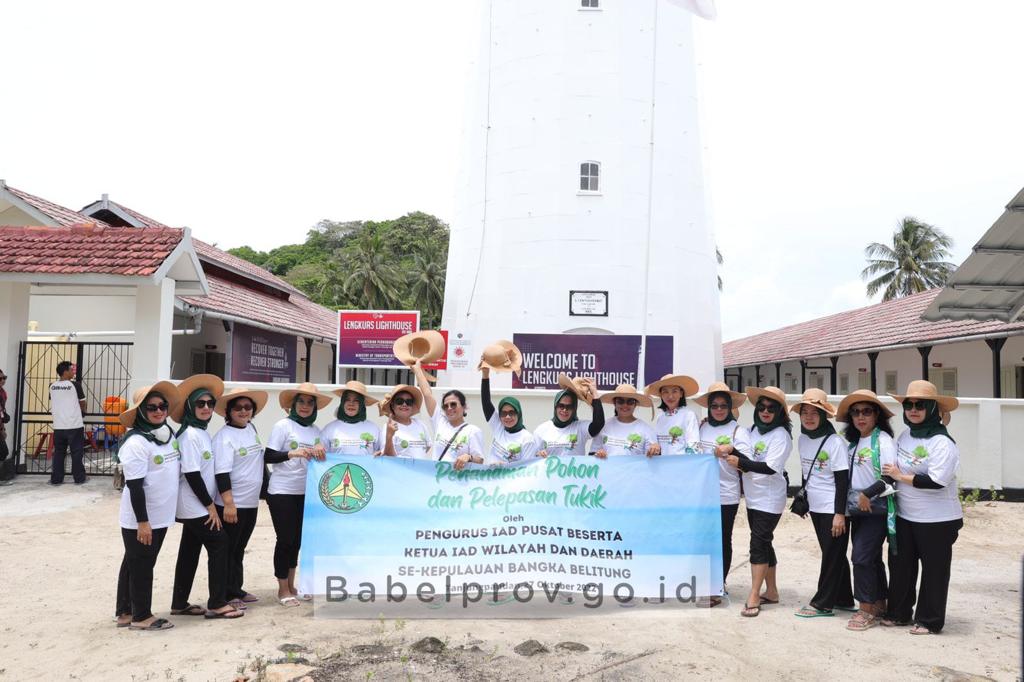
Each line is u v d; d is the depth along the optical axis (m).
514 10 18.39
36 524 10.46
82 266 12.65
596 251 17.19
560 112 17.64
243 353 20.77
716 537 6.86
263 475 7.10
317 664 5.46
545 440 7.33
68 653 5.70
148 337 13.27
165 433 6.23
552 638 6.07
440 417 7.50
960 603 7.38
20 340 13.83
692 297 17.98
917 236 57.66
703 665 5.55
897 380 27.02
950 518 6.32
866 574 6.50
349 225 98.88
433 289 69.00
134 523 6.12
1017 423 13.57
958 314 11.08
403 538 6.72
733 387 47.38
